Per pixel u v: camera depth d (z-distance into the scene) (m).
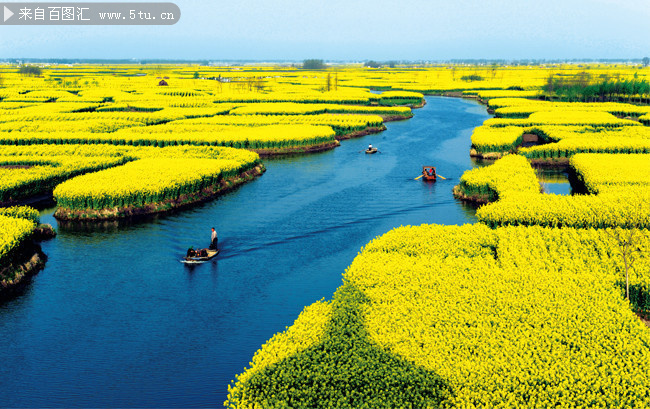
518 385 23.33
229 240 49.91
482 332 27.69
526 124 117.12
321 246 48.12
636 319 29.61
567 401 22.17
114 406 26.41
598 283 33.44
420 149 97.94
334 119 125.00
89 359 30.50
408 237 43.31
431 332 27.97
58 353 31.09
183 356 30.75
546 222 47.69
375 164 84.94
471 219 55.66
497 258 40.59
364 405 22.95
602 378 23.45
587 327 28.09
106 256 46.25
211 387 27.94
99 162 76.50
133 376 28.86
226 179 71.38
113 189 58.03
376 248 41.34
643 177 63.69
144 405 26.50
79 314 35.78
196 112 140.12
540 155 85.62
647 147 84.06
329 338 27.78
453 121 138.00
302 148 97.62
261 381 24.61
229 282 40.56
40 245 49.19
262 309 36.25
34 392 27.52
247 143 96.06
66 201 57.38
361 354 26.23
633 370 23.97
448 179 73.88
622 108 143.75
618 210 48.44
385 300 32.19
